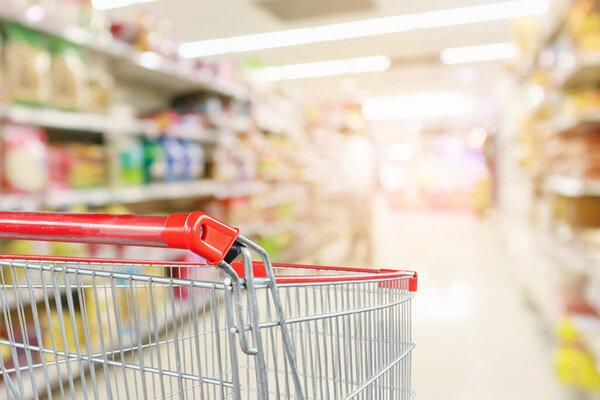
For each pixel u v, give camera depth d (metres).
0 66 2.29
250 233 4.91
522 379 2.59
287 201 5.92
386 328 1.09
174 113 3.83
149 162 3.51
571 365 2.51
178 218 0.65
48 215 0.76
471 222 11.64
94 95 3.04
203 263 1.15
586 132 3.25
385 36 7.49
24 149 2.36
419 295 4.41
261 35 7.46
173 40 3.91
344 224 7.03
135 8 6.24
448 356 2.92
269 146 5.72
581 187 2.73
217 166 4.40
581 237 2.89
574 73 2.87
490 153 14.34
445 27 7.07
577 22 2.79
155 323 0.84
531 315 3.72
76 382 1.99
